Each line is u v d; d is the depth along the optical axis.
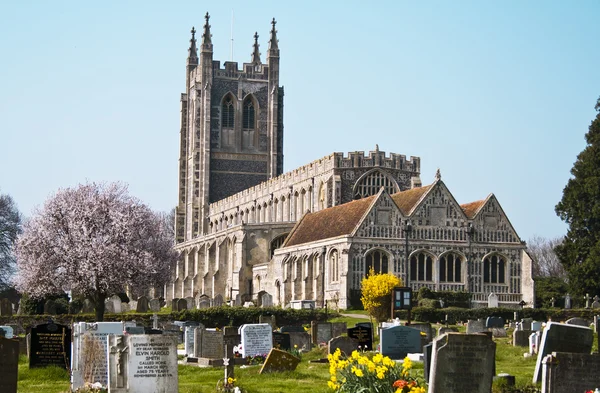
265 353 58.88
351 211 133.38
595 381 37.06
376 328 87.94
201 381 48.00
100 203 115.69
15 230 185.62
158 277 129.88
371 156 160.38
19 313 117.19
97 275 110.06
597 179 126.88
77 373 44.12
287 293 137.88
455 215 128.75
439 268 127.44
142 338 38.94
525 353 61.72
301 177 175.25
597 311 108.06
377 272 125.50
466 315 105.38
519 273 130.00
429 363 40.84
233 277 158.62
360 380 37.09
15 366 38.78
